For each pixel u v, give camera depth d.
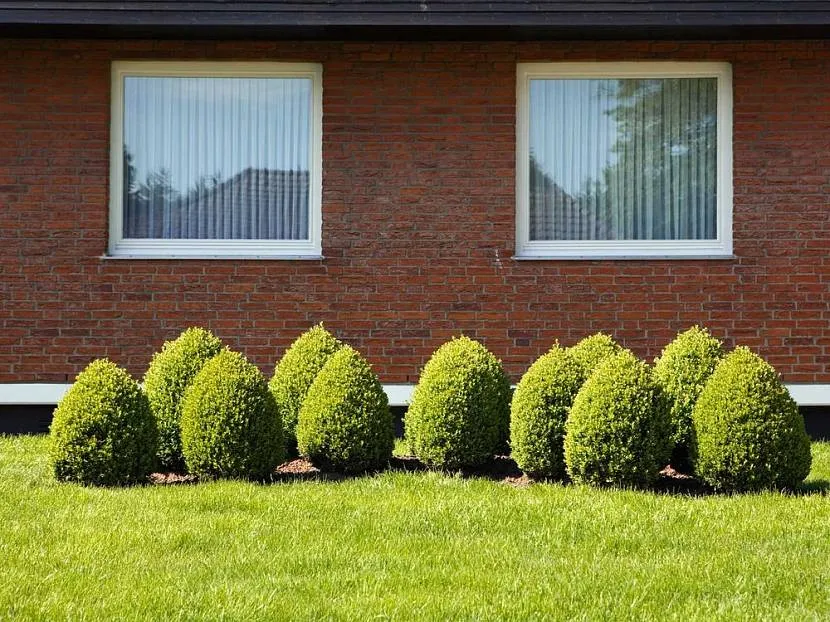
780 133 8.82
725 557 5.01
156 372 7.29
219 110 9.22
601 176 9.20
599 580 4.68
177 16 8.23
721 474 6.37
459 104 8.88
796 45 8.80
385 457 7.02
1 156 8.83
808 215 8.80
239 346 8.89
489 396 6.96
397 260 8.87
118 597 4.39
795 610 4.32
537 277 8.87
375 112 8.88
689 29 8.34
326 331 8.00
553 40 8.79
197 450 6.69
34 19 8.18
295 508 5.90
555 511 5.82
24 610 4.22
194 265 8.88
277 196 9.20
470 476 6.94
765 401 6.36
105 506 5.93
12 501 6.05
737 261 8.84
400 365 8.87
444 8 8.25
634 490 6.37
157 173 9.18
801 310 8.80
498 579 4.68
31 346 8.84
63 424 6.65
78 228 8.86
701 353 6.98
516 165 8.96
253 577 4.71
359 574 4.75
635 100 9.14
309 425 6.97
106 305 8.86
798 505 5.96
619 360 6.51
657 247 9.09
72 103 8.86
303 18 8.25
